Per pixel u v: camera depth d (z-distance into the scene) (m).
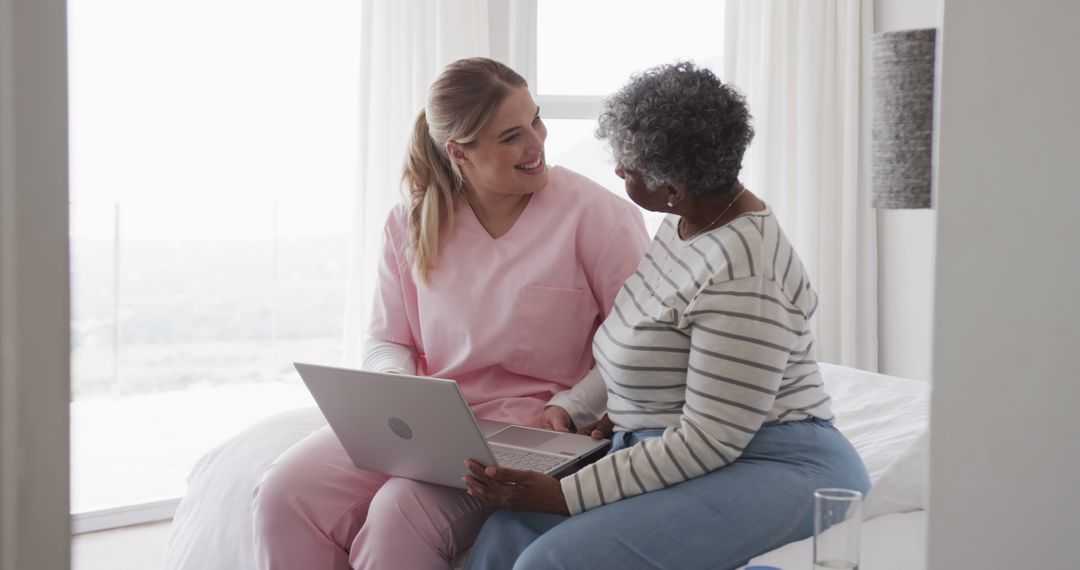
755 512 1.51
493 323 2.06
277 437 2.19
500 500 1.57
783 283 1.57
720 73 4.05
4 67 0.62
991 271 0.83
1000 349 0.84
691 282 1.59
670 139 1.58
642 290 1.74
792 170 3.83
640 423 1.68
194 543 2.06
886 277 3.83
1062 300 0.83
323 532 1.80
